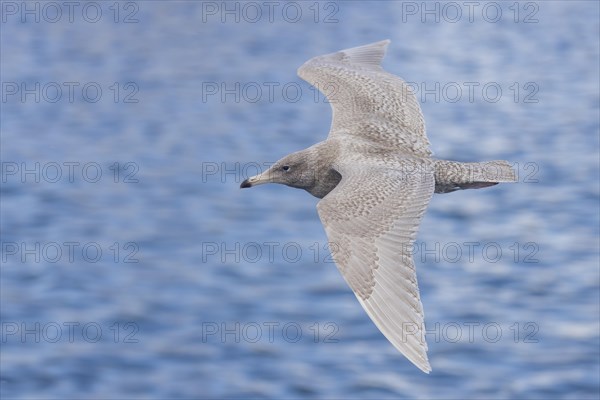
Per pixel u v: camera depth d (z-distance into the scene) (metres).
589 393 16.52
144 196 31.27
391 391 16.70
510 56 55.28
